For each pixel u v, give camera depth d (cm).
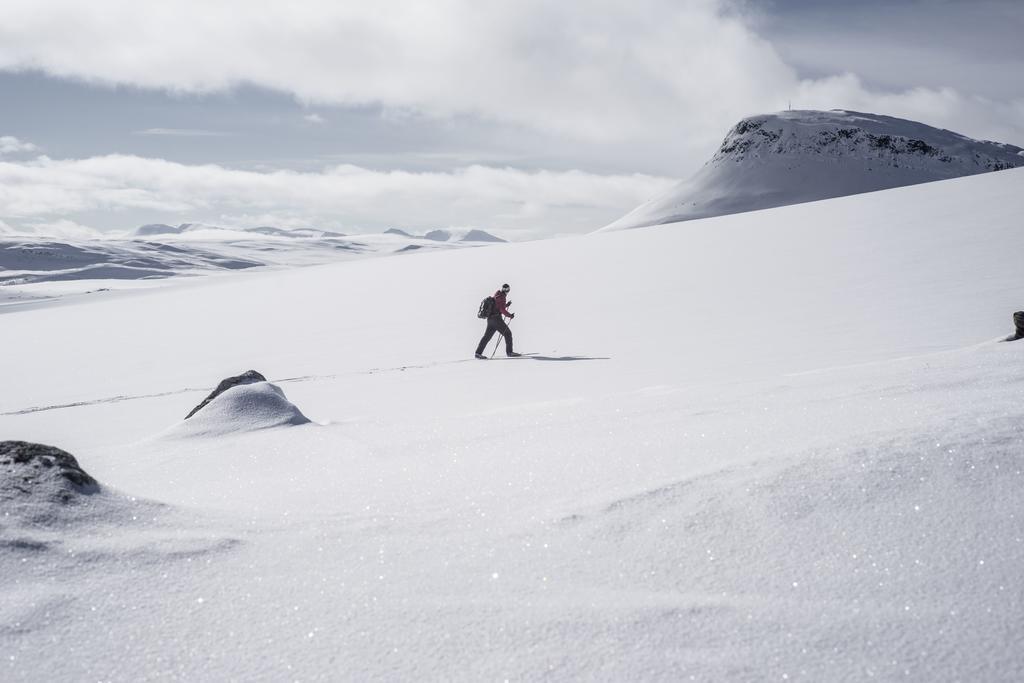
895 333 986
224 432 496
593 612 184
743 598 188
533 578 204
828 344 963
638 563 209
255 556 223
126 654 173
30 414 1073
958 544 204
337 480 330
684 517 232
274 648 175
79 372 1585
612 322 1462
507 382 934
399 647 173
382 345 1516
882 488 237
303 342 1675
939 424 285
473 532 237
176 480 375
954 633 168
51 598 192
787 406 370
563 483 280
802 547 209
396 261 3984
